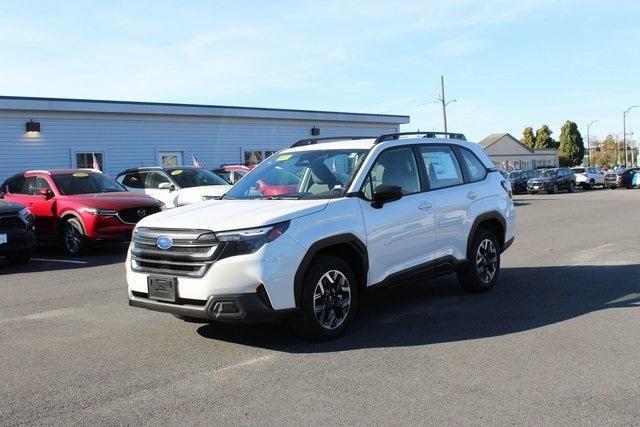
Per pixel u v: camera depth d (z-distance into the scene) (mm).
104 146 21969
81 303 7484
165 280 5203
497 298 7148
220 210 5527
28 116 20062
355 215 5688
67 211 12055
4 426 3865
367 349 5262
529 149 98875
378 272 5906
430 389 4297
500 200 7648
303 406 4066
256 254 4938
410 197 6375
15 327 6383
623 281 7918
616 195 33062
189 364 5004
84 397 4340
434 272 6617
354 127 31391
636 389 4211
